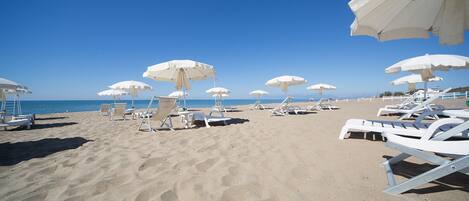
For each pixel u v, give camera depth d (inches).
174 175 84.0
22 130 224.8
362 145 121.6
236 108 588.1
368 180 74.0
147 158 106.7
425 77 227.6
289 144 128.5
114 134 180.5
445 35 76.2
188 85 230.5
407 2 77.7
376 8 78.4
